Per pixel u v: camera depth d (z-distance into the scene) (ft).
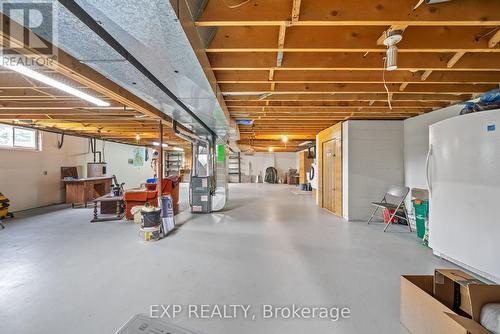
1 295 7.17
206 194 19.72
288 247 11.46
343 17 5.54
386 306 6.75
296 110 14.44
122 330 4.14
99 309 6.51
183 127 18.13
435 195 10.13
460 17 5.54
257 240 12.52
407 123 16.29
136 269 8.95
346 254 10.60
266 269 9.02
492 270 7.88
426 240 11.98
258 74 9.45
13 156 19.45
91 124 19.47
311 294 7.34
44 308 6.53
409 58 8.02
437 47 6.78
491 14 5.56
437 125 9.97
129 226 15.31
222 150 21.95
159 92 8.75
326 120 17.80
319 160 23.13
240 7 5.58
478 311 4.68
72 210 20.58
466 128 8.66
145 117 15.52
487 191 8.03
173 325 4.31
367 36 6.87
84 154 27.45
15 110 14.40
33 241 12.24
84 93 10.21
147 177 40.47
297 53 8.16
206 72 7.20
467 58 8.04
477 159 8.31
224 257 10.16
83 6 3.99
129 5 3.96
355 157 16.93
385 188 16.76
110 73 7.02
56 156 23.54
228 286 7.77
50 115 15.89
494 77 9.49
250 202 25.82
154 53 5.67
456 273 5.53
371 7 5.56
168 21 4.41
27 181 20.65
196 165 20.86
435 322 4.90
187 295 7.24
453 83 9.85
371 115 15.80
